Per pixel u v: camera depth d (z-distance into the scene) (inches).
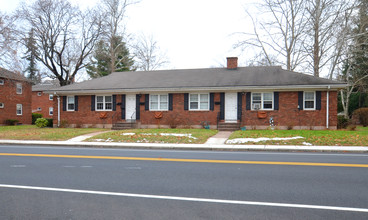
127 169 325.4
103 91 958.4
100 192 229.3
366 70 1250.6
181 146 539.8
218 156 433.1
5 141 649.0
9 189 240.2
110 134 716.7
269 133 687.1
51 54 1274.6
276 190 233.6
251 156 432.5
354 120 1067.9
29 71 1486.2
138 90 930.1
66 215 178.5
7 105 1411.2
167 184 254.4
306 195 219.0
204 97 912.3
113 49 1509.6
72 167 339.0
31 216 177.0
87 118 1003.9
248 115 874.8
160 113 933.2
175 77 1013.2
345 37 1043.9
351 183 256.5
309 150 488.1
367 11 1002.7
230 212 181.6
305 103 839.1
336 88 816.3
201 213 180.2
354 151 477.4
